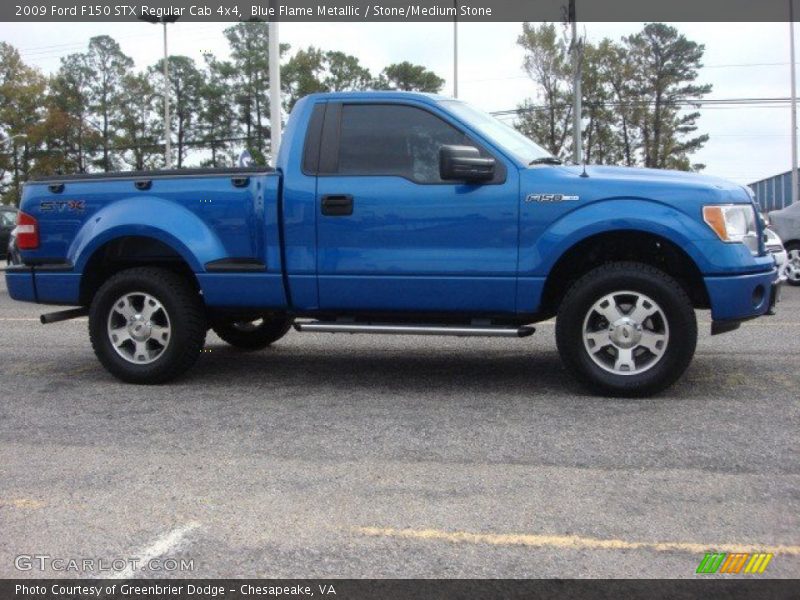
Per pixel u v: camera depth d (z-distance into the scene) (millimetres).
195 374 7094
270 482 4375
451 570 3375
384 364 7410
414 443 4996
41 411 5918
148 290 6562
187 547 3625
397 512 3947
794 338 8289
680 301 5664
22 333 9625
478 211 5879
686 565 3383
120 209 6539
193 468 4617
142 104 61812
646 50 55125
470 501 4062
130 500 4160
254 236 6320
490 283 5906
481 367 7188
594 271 5867
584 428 5207
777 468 4445
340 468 4574
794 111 38844
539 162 6129
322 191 6113
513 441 4984
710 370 6797
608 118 55031
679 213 5641
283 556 3525
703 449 4758
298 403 6035
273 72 19250
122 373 6680
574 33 24375
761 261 5910
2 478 4508
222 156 56812
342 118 6207
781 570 3338
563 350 5934
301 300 6258
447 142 6043
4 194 61438
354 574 3357
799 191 42562
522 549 3541
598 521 3803
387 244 6035
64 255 6801
